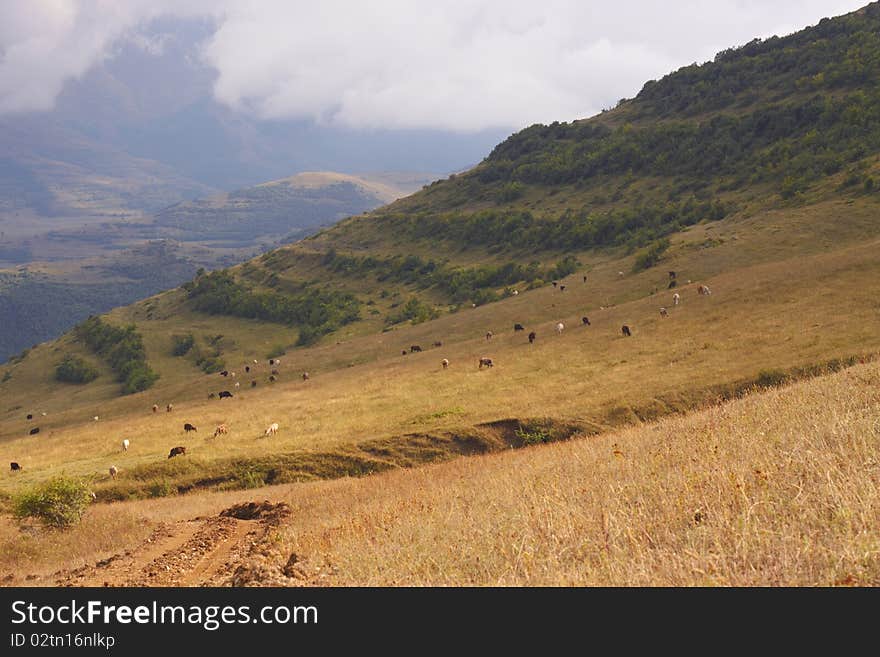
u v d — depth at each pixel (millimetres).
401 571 10391
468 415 49875
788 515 8672
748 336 54125
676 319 66188
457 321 103625
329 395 67312
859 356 41562
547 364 62562
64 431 75812
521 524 11352
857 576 6641
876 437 11750
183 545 20562
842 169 133375
